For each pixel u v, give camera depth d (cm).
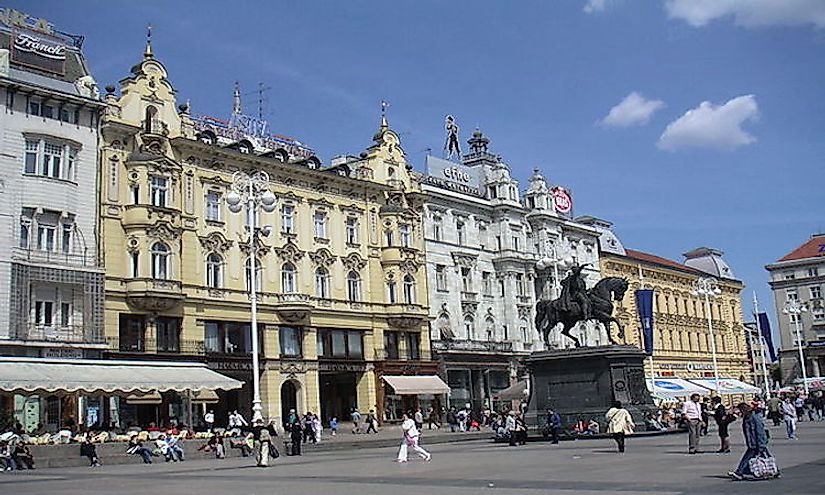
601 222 10456
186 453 4062
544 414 4291
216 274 5847
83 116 5216
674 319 10775
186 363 5056
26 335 4675
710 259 12506
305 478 2488
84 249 5078
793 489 1670
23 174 4875
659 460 2581
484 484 2017
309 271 6412
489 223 8275
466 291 7825
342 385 6806
